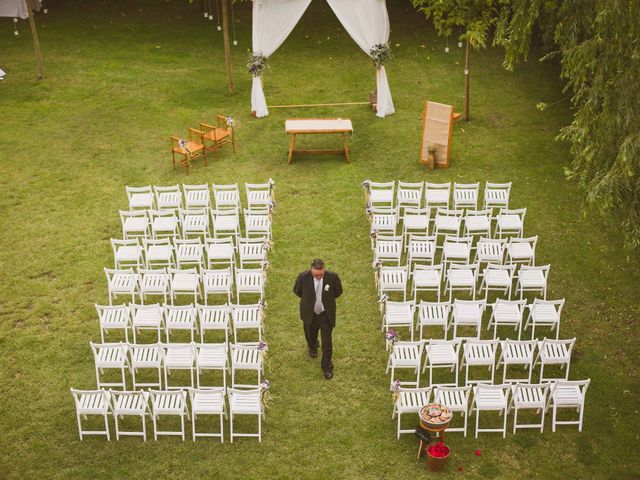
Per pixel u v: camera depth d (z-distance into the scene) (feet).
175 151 57.26
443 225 48.24
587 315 43.55
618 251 48.65
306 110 67.72
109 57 78.89
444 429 33.71
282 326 42.73
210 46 82.12
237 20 89.10
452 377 39.55
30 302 44.65
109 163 59.31
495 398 35.19
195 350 37.60
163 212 48.78
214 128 59.77
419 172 57.82
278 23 64.18
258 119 66.23
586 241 49.80
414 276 43.91
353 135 63.31
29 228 51.26
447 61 77.66
